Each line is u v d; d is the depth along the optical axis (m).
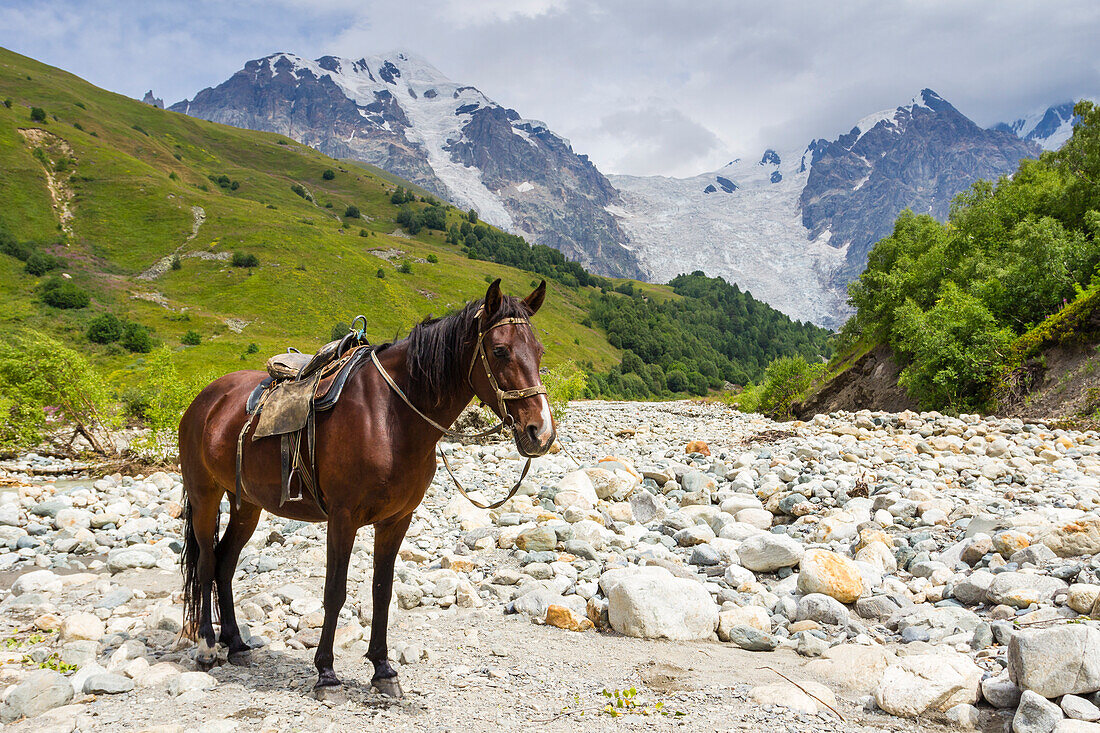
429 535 9.31
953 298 25.31
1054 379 20.70
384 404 4.52
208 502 5.38
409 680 4.72
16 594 7.55
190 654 5.18
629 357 154.88
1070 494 10.06
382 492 4.44
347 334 5.03
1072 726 3.59
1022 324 24.00
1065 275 23.48
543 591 6.61
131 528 10.51
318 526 10.07
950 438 15.16
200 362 80.94
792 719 4.07
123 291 110.81
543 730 3.94
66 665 5.07
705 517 9.43
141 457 16.55
